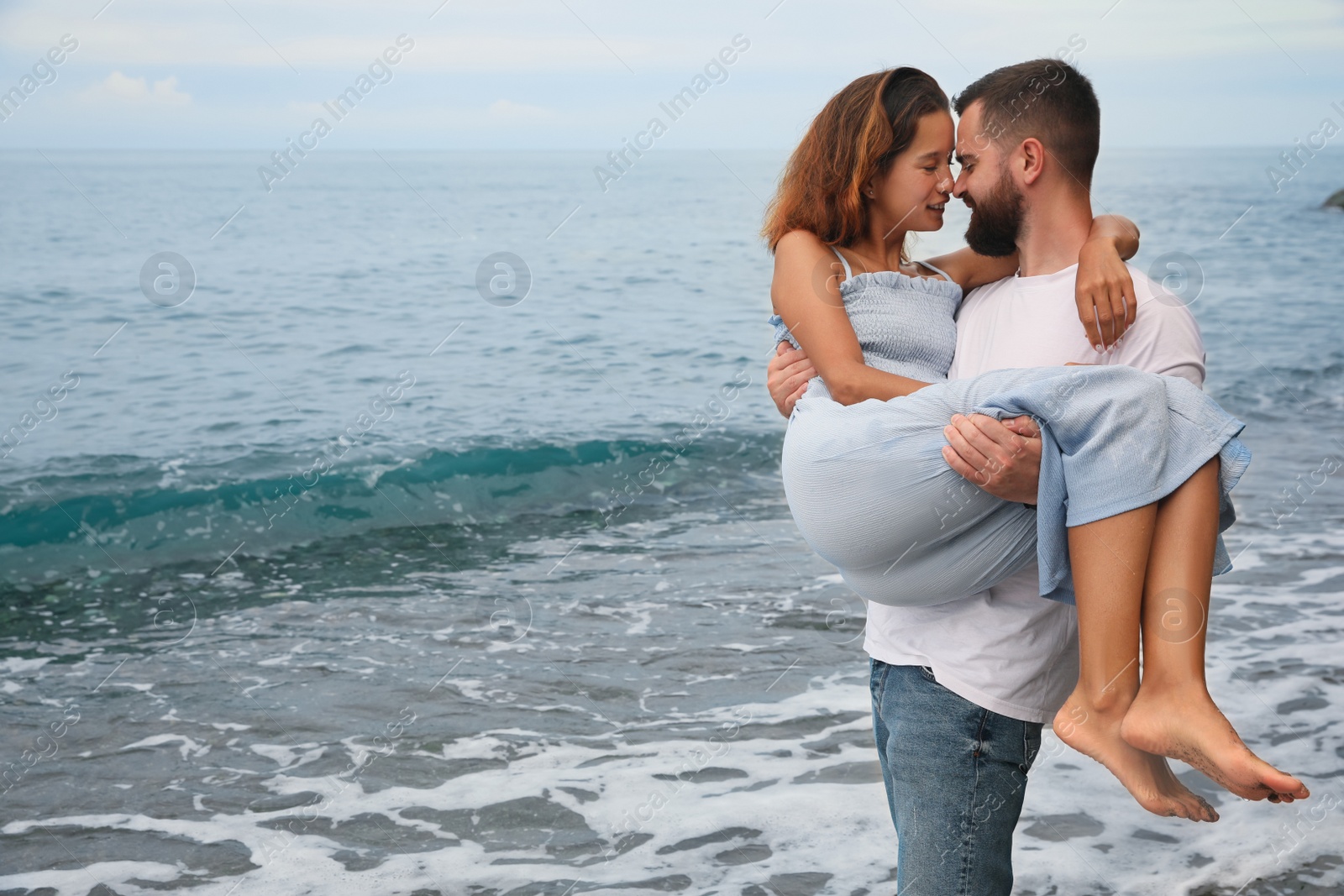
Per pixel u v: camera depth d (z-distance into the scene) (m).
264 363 11.52
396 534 6.80
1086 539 1.81
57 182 40.19
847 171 2.26
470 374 11.16
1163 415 1.82
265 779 3.71
